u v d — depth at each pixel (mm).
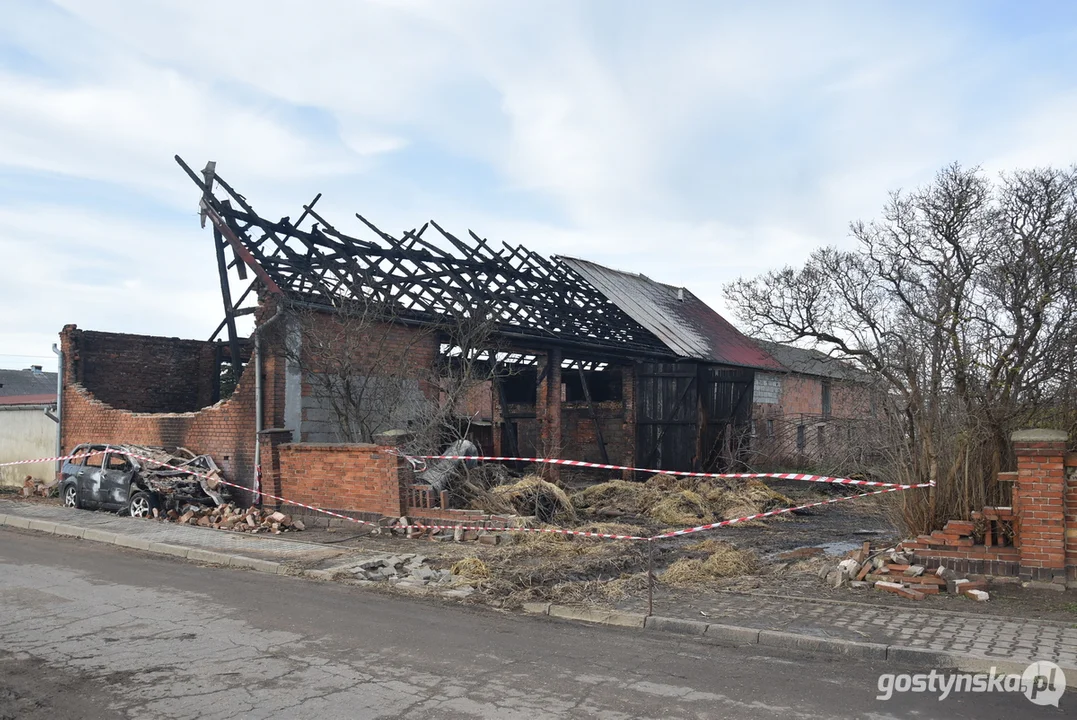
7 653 6484
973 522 9141
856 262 19547
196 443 17391
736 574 10070
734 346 32625
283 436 15734
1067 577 8586
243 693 5551
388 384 17469
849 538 14281
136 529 13742
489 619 7949
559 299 24766
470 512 13172
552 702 5383
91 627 7324
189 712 5203
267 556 11320
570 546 12086
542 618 8078
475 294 20766
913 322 16422
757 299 21609
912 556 9266
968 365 11859
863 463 16094
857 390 19422
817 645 6852
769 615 7777
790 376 32656
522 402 29844
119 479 16062
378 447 13922
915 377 11805
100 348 20688
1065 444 8656
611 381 30500
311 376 16828
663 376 25344
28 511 16094
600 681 5859
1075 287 12562
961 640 6785
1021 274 12922
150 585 9359
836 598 8523
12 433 22609
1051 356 11828
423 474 14242
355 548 12031
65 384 20469
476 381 18516
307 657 6410
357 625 7535
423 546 12289
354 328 16719
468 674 6004
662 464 25078
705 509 17422
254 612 8008
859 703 5406
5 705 5340
